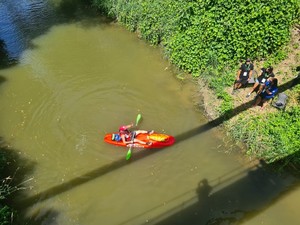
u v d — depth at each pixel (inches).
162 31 616.1
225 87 508.4
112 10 728.3
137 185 397.4
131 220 362.6
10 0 855.1
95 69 591.8
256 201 374.3
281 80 502.9
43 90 544.4
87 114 494.3
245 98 486.0
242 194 381.7
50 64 611.2
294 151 403.9
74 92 538.0
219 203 374.6
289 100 469.1
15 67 605.9
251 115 458.3
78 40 683.4
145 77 567.2
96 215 368.2
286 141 413.1
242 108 471.2
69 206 377.7
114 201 381.7
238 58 530.6
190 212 367.9
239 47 518.9
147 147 436.5
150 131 448.5
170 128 468.4
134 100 517.7
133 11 674.2
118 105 509.0
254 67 527.5
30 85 557.3
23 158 431.8
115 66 597.9
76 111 499.8
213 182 396.2
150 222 359.9
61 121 484.1
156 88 541.0
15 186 396.5
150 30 637.3
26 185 399.2
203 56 538.3
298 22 582.6
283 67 522.9
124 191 391.5
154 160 424.2
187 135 455.5
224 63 531.5
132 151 436.5
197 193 385.7
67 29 722.8
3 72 591.8
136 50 639.8
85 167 419.8
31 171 415.5
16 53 649.0
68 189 395.2
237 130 442.0
